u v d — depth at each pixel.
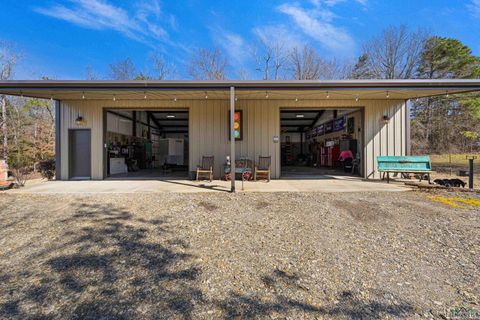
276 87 6.31
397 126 8.65
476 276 2.23
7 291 2.02
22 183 7.07
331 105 8.63
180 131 17.81
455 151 20.70
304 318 1.69
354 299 1.90
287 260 2.55
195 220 3.84
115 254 2.69
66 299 1.91
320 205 4.68
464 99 18.91
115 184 7.40
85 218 3.94
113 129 10.48
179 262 2.51
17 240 3.07
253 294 1.97
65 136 8.53
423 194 5.59
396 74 22.42
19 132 13.73
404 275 2.26
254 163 8.56
